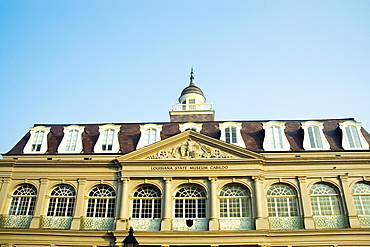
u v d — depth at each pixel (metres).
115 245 23.72
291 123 29.77
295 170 25.92
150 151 26.62
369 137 28.20
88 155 27.66
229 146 26.34
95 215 25.39
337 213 24.69
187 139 27.09
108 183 26.25
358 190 25.28
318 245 23.22
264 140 27.84
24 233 24.27
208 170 25.81
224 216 24.84
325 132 28.58
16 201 26.00
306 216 24.27
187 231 23.67
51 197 26.05
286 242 23.41
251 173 25.55
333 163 25.91
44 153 27.98
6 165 26.72
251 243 23.22
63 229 24.61
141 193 25.89
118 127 29.22
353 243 23.08
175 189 25.75
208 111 35.69
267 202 25.33
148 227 24.48
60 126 30.66
